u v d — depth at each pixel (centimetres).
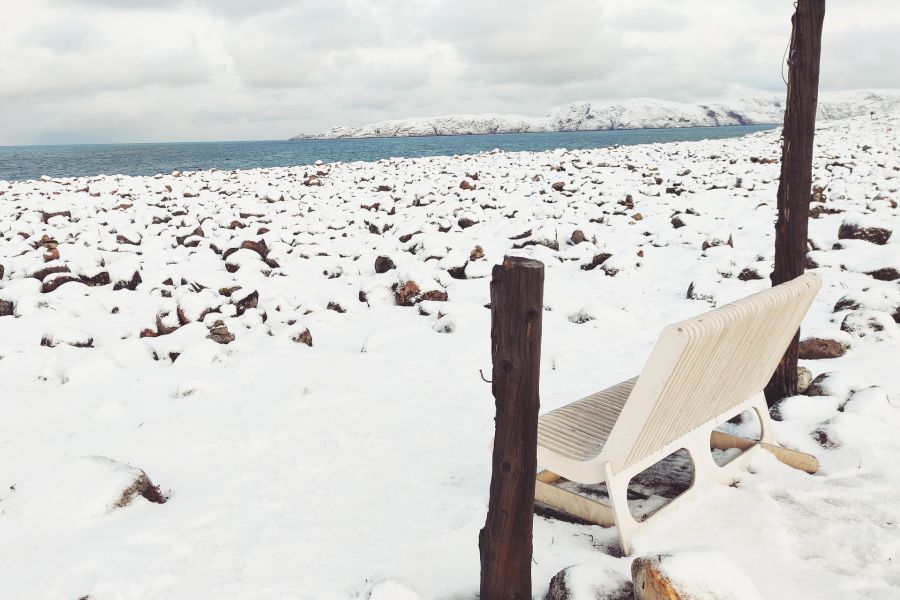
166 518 366
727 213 1530
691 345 281
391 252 1130
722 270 1003
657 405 294
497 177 2480
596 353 678
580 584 277
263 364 657
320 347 730
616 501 315
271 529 354
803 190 462
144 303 957
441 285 978
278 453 457
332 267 1150
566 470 331
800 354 640
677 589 250
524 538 265
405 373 623
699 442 370
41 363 668
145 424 517
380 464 436
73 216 1755
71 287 1009
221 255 1305
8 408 556
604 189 1942
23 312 884
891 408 472
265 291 1029
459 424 504
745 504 361
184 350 683
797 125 454
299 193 2227
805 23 441
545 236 1278
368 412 529
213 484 413
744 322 316
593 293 941
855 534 333
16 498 379
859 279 905
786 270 474
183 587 303
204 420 520
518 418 255
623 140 10612
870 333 672
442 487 402
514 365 251
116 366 656
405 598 280
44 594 300
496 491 263
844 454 419
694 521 345
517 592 269
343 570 316
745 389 393
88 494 373
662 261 1138
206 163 5925
